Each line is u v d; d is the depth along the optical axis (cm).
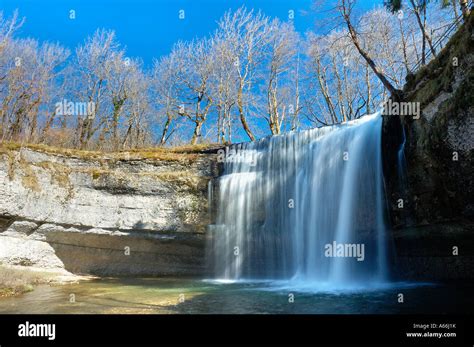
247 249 1811
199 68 3556
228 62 3472
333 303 1020
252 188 1856
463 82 971
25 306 1027
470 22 928
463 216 1185
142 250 1938
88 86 3584
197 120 3422
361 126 1519
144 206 1903
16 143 1866
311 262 1588
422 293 1141
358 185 1470
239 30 3491
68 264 1859
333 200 1555
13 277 1468
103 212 1883
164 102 3769
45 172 1870
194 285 1514
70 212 1861
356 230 1461
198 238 1922
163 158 2000
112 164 1973
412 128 1223
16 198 1781
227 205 1906
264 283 1557
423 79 1198
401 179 1312
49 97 3322
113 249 1925
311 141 1711
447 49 1075
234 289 1366
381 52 3158
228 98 3438
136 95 3772
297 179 1717
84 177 1920
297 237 1666
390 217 1371
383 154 1377
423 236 1368
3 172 1780
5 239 1756
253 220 1820
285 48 3481
